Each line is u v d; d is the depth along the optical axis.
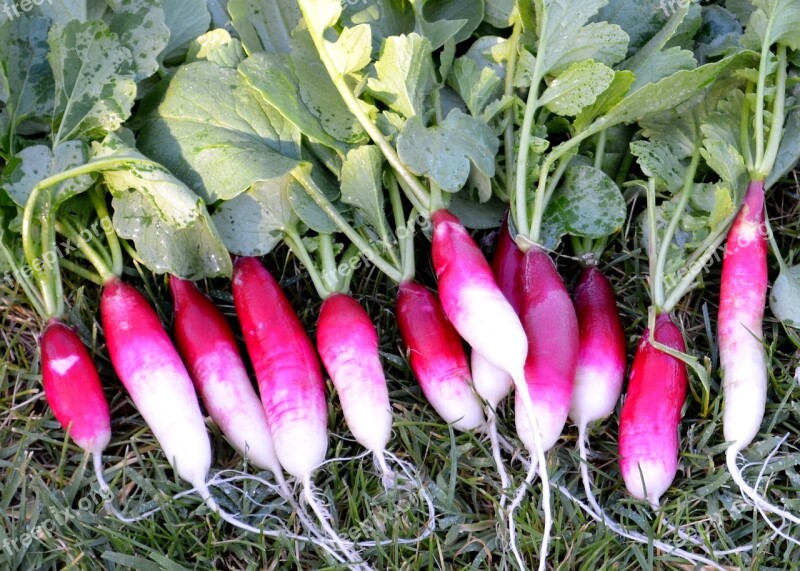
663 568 0.31
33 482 0.31
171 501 0.31
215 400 0.32
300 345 0.32
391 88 0.32
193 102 0.33
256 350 0.32
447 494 0.31
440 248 0.32
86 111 0.32
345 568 0.30
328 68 0.32
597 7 0.32
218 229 0.33
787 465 0.32
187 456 0.30
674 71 0.33
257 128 0.33
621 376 0.32
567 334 0.31
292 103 0.33
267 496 0.32
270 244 0.33
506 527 0.30
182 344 0.33
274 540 0.31
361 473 0.31
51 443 0.33
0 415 0.33
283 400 0.31
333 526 0.31
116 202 0.32
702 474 0.32
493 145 0.33
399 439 0.33
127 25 0.33
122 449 0.33
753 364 0.31
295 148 0.33
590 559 0.30
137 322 0.32
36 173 0.32
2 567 0.30
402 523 0.31
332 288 0.33
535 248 0.32
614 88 0.32
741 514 0.31
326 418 0.32
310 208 0.33
